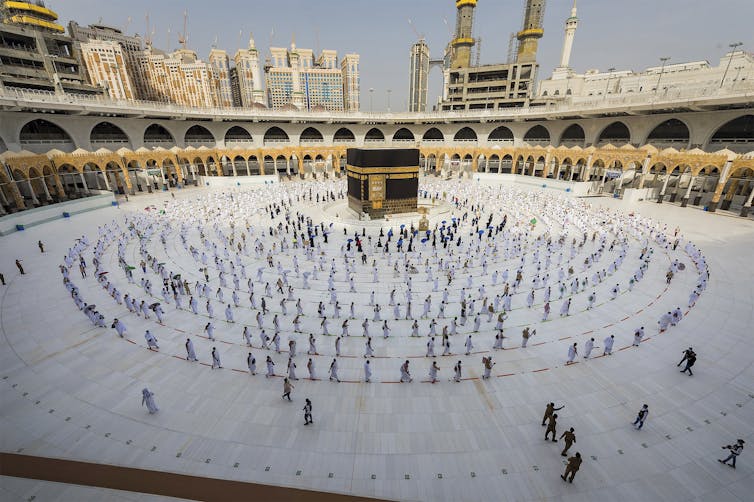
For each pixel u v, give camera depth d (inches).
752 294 817.5
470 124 2962.6
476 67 3521.2
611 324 712.4
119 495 374.0
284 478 398.6
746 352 618.5
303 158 2903.5
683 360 562.3
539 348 638.5
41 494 374.3
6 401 510.6
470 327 708.7
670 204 1729.8
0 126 1676.9
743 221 1400.1
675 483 393.7
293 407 502.6
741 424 474.6
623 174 1934.1
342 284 908.0
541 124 2711.6
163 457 423.2
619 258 973.8
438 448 437.7
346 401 514.0
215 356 573.6
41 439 446.9
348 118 2866.6
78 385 543.2
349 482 394.9
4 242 1185.4
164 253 1098.7
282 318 743.1
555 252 1098.7
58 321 712.4
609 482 394.0
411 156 1568.7
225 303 803.4
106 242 1160.2
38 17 2669.8
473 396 523.5
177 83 5295.3
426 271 968.9
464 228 1396.4
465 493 383.2
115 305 777.6
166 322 719.7
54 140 1963.6
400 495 381.1
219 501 369.1
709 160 1549.0
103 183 2198.6
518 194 2010.3
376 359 610.2
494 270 989.2
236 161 2888.8
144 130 2337.6
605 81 3181.6
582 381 553.0
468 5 3595.0
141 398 517.7
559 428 467.2
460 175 2824.8
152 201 1854.1
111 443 442.3
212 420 479.2
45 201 1638.8
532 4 3321.9
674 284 877.8
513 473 405.7
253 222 1473.9
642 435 455.5
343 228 1396.4
